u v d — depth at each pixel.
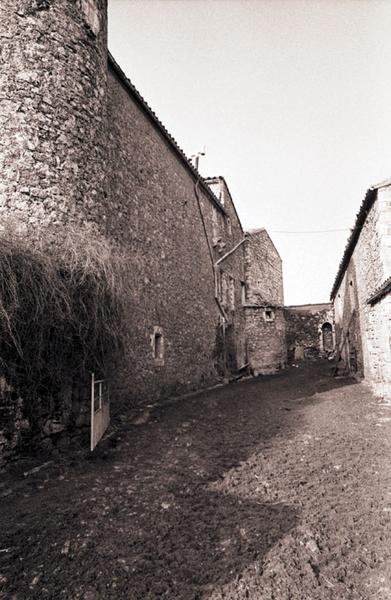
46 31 5.90
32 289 4.58
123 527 3.20
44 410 4.83
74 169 5.93
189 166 12.89
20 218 5.25
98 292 5.31
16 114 5.48
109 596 2.39
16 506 3.53
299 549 2.84
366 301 10.02
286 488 3.96
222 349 15.68
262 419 7.38
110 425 6.66
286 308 29.25
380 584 2.44
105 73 6.96
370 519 3.22
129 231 8.70
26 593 2.42
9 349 4.47
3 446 4.36
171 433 6.32
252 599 2.34
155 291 9.90
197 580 2.53
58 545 2.92
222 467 4.66
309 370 19.95
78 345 5.21
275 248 25.94
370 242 10.32
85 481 4.16
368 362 11.02
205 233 14.77
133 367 8.40
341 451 5.08
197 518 3.35
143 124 9.84
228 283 17.97
